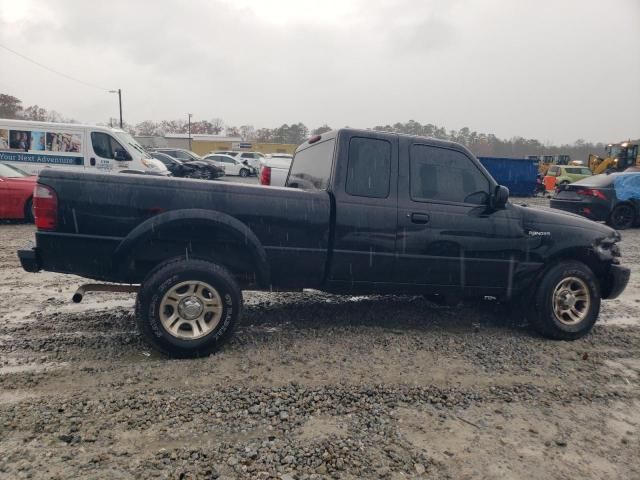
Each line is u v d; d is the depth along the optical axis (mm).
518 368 4047
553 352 4457
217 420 3006
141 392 3311
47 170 3797
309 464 2615
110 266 3891
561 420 3236
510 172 26781
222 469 2533
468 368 3988
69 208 3770
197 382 3498
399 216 4402
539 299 4762
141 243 3826
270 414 3102
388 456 2727
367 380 3664
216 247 4164
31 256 3791
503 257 4711
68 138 13070
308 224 4199
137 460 2578
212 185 4016
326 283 4418
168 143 61844
